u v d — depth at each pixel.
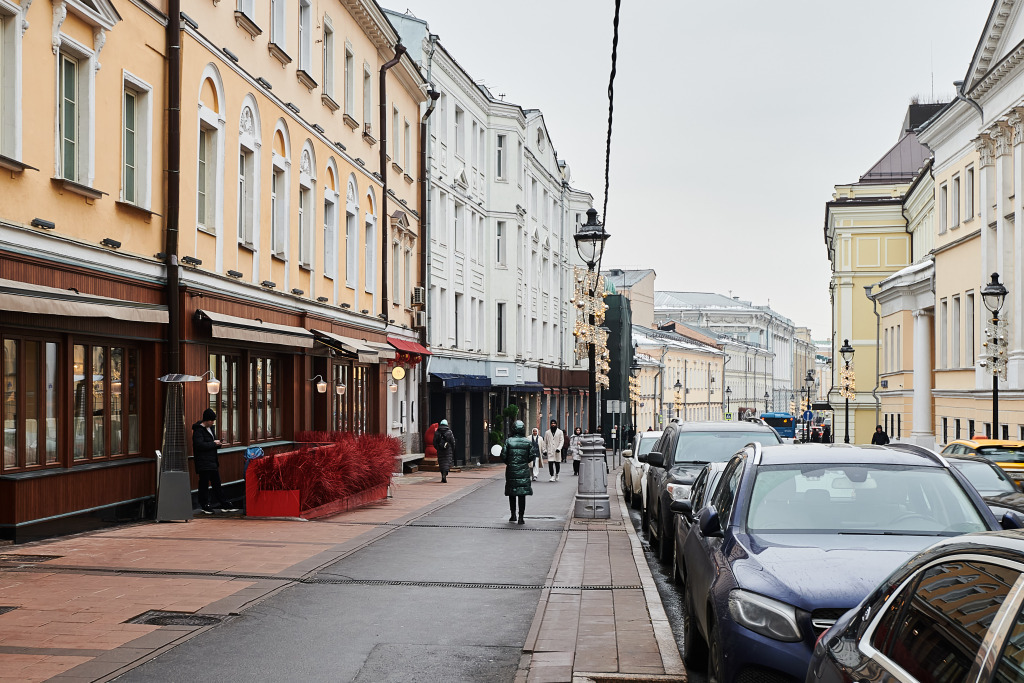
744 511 7.30
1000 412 30.86
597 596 10.58
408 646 8.39
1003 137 31.16
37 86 13.17
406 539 15.23
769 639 5.79
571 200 66.94
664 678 7.25
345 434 23.00
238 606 9.71
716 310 145.25
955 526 6.96
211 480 17.16
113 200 15.12
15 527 12.81
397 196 34.25
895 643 3.83
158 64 16.62
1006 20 29.84
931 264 42.66
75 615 9.13
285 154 22.92
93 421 14.88
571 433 67.62
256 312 20.80
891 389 51.84
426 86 36.59
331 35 26.69
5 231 12.33
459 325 43.84
